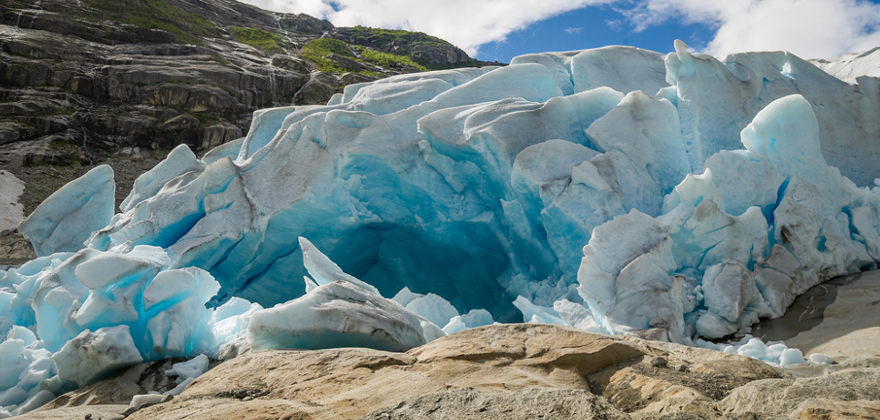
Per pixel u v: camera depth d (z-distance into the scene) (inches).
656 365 151.0
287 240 418.6
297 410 117.0
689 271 314.5
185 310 230.1
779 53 477.7
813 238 334.0
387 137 413.1
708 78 413.4
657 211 342.0
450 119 403.9
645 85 481.7
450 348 165.8
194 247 367.6
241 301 298.2
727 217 312.7
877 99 461.7
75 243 488.7
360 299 236.7
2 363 212.5
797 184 354.3
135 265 232.5
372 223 427.5
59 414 139.7
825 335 251.8
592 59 495.8
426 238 438.9
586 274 293.9
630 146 366.6
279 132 448.5
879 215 375.6
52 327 239.5
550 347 163.6
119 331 205.3
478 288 459.5
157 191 466.3
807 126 370.9
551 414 97.0
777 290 298.5
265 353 179.3
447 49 2655.0
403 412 105.8
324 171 398.9
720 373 144.3
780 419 92.4
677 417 96.9
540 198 353.1
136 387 192.4
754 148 368.8
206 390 148.9
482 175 401.1
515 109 400.8
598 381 145.1
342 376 146.4
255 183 410.0
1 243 930.1
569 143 365.4
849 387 110.2
